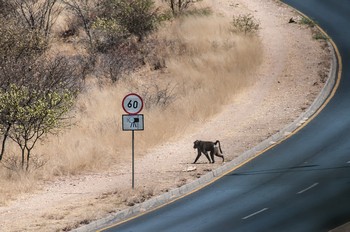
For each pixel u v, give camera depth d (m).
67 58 69.06
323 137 46.03
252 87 61.31
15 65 52.69
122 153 45.69
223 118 53.69
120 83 64.88
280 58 68.38
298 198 33.22
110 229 30.39
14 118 41.28
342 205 31.31
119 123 50.97
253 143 45.38
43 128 42.28
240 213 31.38
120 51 72.81
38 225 30.92
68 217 32.09
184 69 67.19
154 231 29.25
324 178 36.56
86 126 50.62
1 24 62.94
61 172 41.41
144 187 36.78
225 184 37.31
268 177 37.91
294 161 41.03
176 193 36.00
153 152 46.12
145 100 57.06
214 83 62.53
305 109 53.00
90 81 65.25
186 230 29.02
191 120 53.50
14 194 37.31
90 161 42.81
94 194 36.50
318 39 73.31
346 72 62.91
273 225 28.88
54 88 53.22
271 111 53.75
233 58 67.81
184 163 42.31
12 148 44.94
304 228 28.11
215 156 43.12
